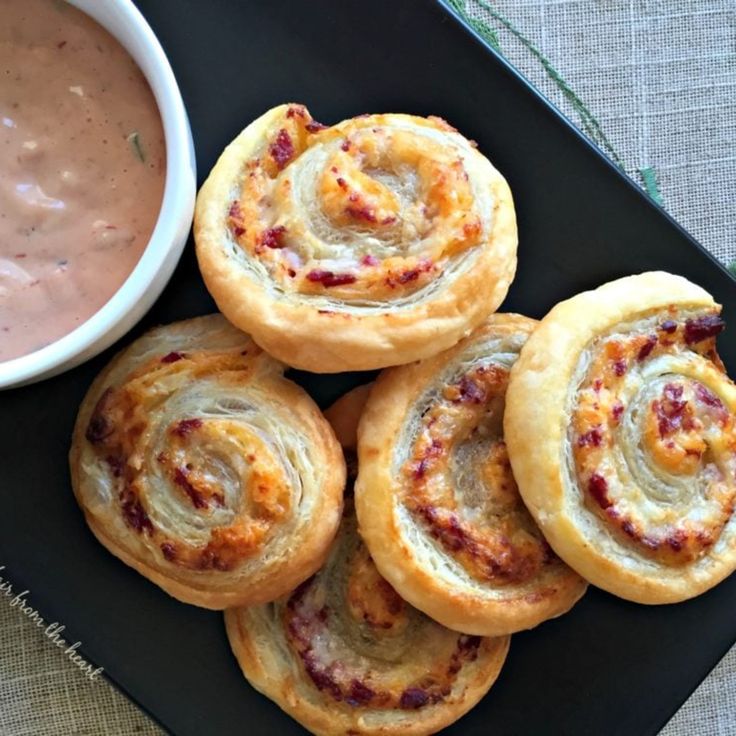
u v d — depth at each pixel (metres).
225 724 0.29
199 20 0.29
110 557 0.29
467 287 0.26
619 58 0.32
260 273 0.26
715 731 0.32
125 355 0.28
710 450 0.27
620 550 0.27
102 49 0.25
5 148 0.25
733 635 0.30
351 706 0.28
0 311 0.25
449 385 0.28
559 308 0.27
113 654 0.29
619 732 0.30
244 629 0.28
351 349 0.26
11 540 0.28
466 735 0.30
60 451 0.29
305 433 0.27
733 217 0.33
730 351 0.30
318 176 0.27
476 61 0.29
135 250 0.25
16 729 0.30
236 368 0.28
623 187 0.29
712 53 0.33
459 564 0.27
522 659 0.30
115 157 0.25
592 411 0.26
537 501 0.26
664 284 0.28
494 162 0.29
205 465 0.27
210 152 0.29
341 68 0.29
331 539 0.27
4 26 0.25
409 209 0.26
